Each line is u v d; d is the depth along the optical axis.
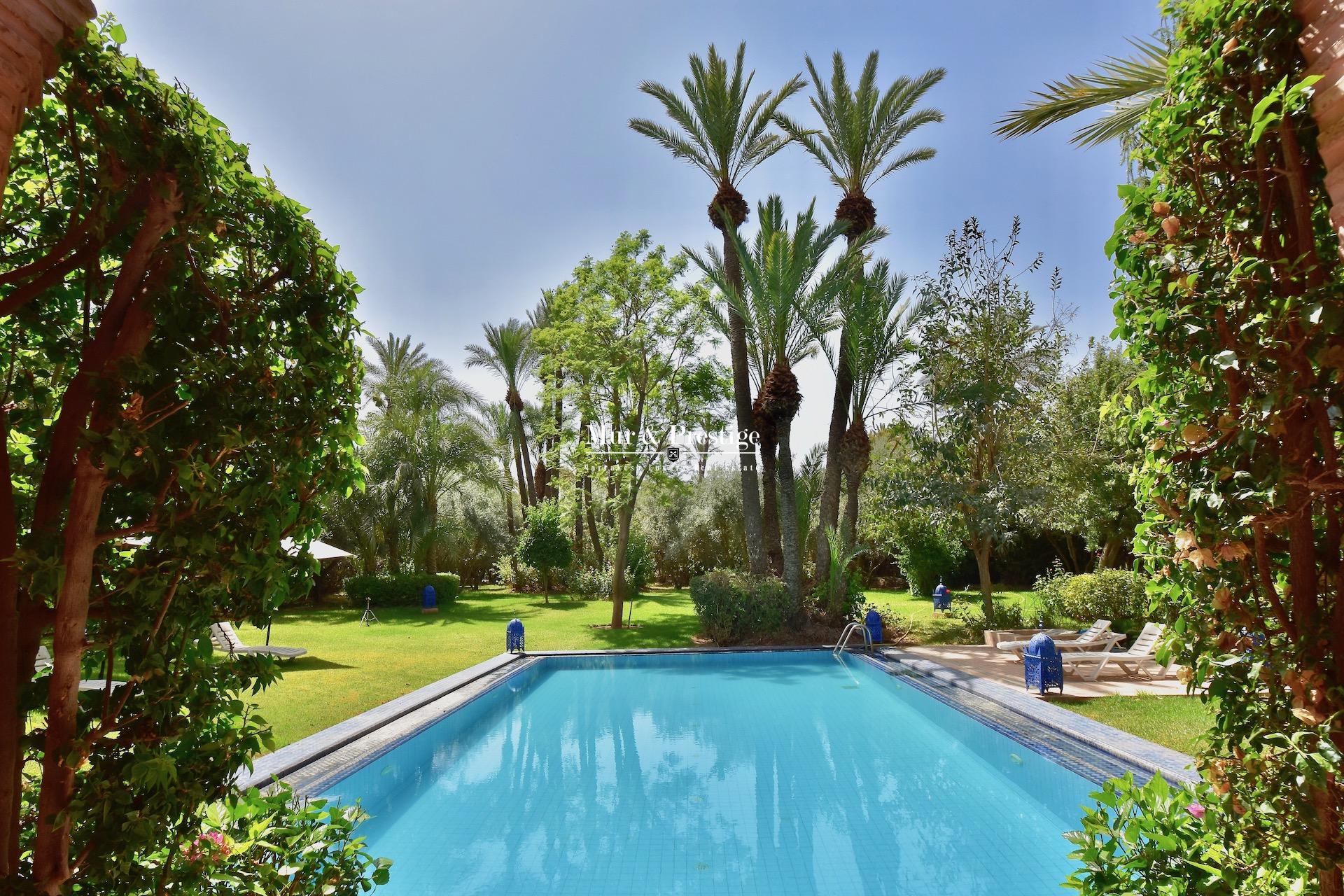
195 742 1.96
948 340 13.16
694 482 20.02
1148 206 2.03
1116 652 10.40
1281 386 1.59
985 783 6.56
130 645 1.74
